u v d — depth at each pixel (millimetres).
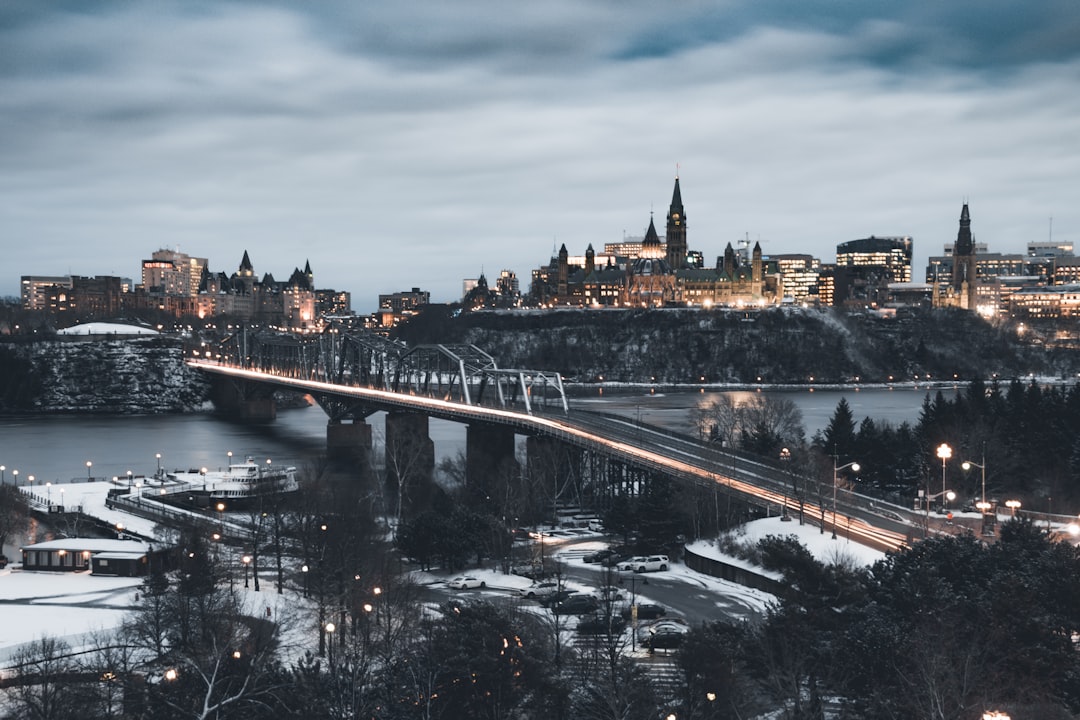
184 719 66312
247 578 116188
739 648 78125
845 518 135000
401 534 129375
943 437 168250
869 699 70438
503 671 72500
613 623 96125
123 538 147875
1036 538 95062
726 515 138250
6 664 85125
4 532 148500
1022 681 71875
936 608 77562
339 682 72000
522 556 134625
